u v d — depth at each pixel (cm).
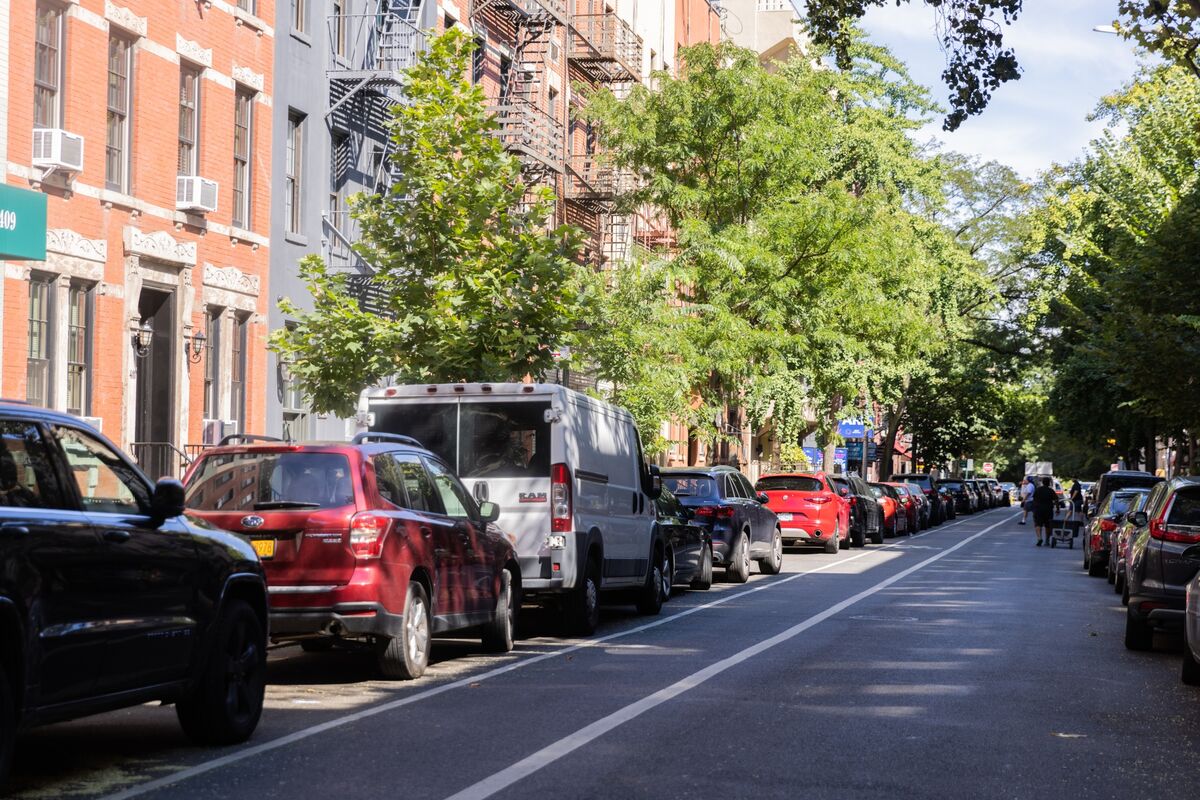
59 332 2148
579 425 1644
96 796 765
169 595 851
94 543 776
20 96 2042
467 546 1366
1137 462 5494
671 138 3556
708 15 5941
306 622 1157
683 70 3631
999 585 2538
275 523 1168
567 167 3881
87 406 2236
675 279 3353
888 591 2342
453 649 1512
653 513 1966
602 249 4356
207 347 2586
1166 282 2936
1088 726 1038
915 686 1216
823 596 2230
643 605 1927
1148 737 1002
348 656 1440
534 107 3612
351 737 952
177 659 862
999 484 11462
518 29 3841
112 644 789
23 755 887
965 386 6806
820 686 1209
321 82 2956
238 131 2691
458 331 2095
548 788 791
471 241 2169
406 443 1355
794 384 3612
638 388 3044
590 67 4369
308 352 2188
